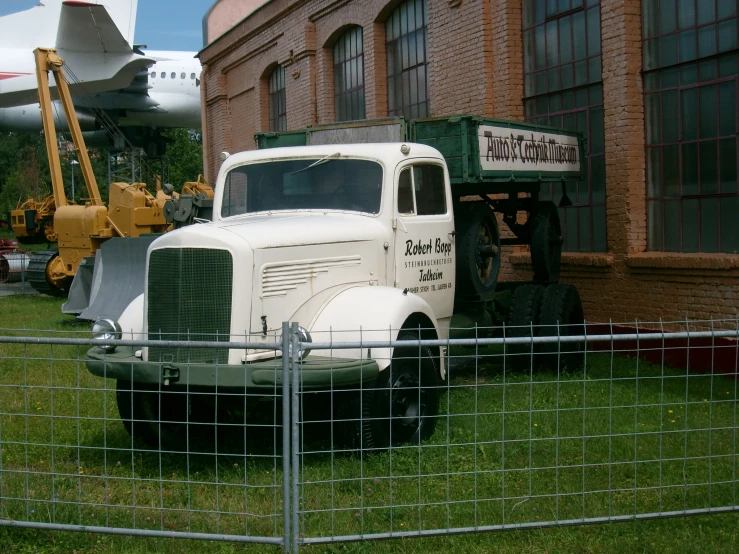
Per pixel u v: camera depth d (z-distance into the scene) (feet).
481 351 30.68
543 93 39.14
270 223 21.08
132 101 135.95
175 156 160.56
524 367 30.14
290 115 61.36
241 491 17.56
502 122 27.78
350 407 19.53
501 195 36.58
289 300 20.04
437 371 22.82
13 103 122.42
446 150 26.48
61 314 51.67
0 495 15.97
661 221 33.68
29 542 14.98
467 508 16.19
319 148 24.22
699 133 31.81
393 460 19.22
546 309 29.76
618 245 34.55
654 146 33.81
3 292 71.77
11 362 31.27
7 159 239.30
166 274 19.52
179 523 15.64
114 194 57.52
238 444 21.58
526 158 29.43
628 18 33.83
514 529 14.64
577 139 33.86
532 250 31.91
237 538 14.17
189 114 142.61
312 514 15.93
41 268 63.00
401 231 23.44
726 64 30.58
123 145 137.80
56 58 66.59
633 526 15.24
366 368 18.61
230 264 18.98
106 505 15.11
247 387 18.25
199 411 22.66
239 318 18.98
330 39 55.83
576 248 37.88
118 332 20.24
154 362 18.63
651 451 19.81
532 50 39.75
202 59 77.66
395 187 23.40
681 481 17.80
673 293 32.07
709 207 31.50
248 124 70.03
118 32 108.68
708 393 26.16
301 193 24.04
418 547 14.44
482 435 21.33
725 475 18.07
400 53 49.26
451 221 26.04
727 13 30.40
